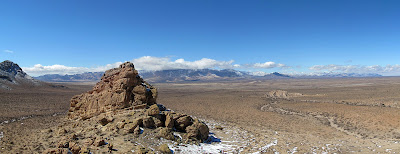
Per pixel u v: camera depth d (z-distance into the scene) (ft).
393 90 363.97
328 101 286.46
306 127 155.12
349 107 216.13
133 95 123.54
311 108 227.61
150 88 135.74
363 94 330.54
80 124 114.01
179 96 405.18
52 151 71.46
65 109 217.56
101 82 134.21
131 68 125.29
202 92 521.65
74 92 438.40
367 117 170.71
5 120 142.51
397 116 165.17
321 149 99.45
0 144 84.48
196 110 233.35
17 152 77.30
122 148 81.30
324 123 167.43
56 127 120.26
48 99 291.17
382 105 227.61
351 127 150.92
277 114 208.74
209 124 152.66
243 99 339.98
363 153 93.61
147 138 91.97
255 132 133.39
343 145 107.14
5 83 384.68
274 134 129.70
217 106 266.16
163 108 131.85
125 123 101.24
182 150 86.02
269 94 408.05
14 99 259.19
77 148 75.31
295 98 341.62
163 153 79.97
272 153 91.91
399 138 119.96
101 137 86.02
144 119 100.58
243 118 189.88
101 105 122.21
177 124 106.01
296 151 95.55
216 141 107.86
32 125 129.08
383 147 102.12
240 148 97.14
